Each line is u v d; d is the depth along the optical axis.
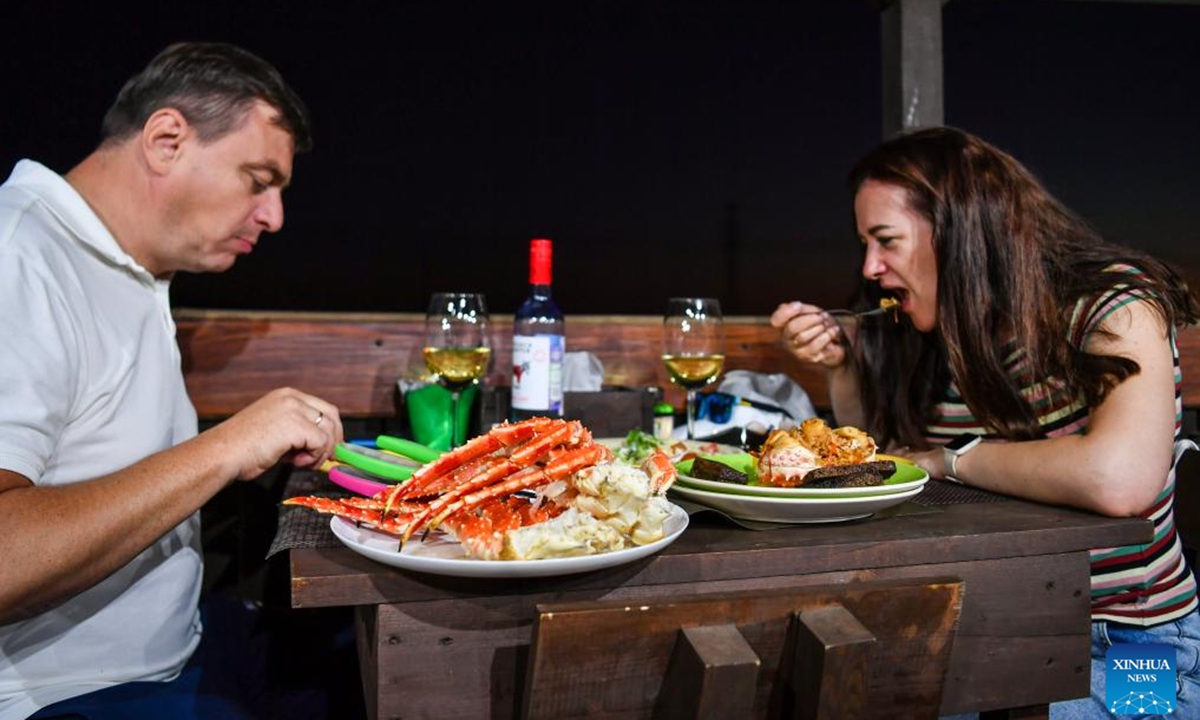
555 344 1.40
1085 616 0.99
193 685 1.18
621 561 0.77
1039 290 1.31
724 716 0.73
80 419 1.12
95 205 1.23
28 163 1.18
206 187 1.23
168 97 1.20
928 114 2.19
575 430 0.85
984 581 0.95
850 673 0.76
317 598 0.78
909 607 0.83
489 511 0.81
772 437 1.09
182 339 1.90
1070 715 1.20
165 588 1.24
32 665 1.11
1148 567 1.28
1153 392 1.15
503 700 0.82
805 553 0.89
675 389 2.14
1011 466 1.16
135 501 0.92
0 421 0.93
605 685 0.76
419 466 1.08
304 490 1.21
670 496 1.06
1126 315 1.21
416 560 0.74
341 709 1.60
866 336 1.65
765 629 0.80
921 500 1.14
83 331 1.11
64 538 0.88
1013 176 1.39
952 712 0.96
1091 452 1.08
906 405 1.61
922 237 1.42
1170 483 1.30
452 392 1.57
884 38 2.29
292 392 1.11
